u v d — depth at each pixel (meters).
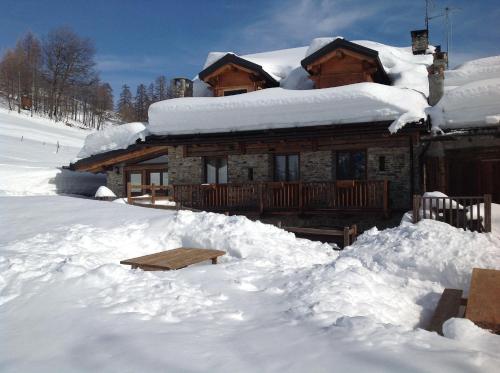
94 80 82.50
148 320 4.57
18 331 4.41
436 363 3.36
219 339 4.09
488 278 6.28
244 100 16.31
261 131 15.62
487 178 13.31
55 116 66.06
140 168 20.94
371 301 5.66
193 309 4.98
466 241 7.84
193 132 16.89
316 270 6.66
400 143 14.59
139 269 7.52
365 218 14.66
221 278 6.65
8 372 3.58
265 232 10.47
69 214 12.41
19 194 21.30
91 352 3.83
